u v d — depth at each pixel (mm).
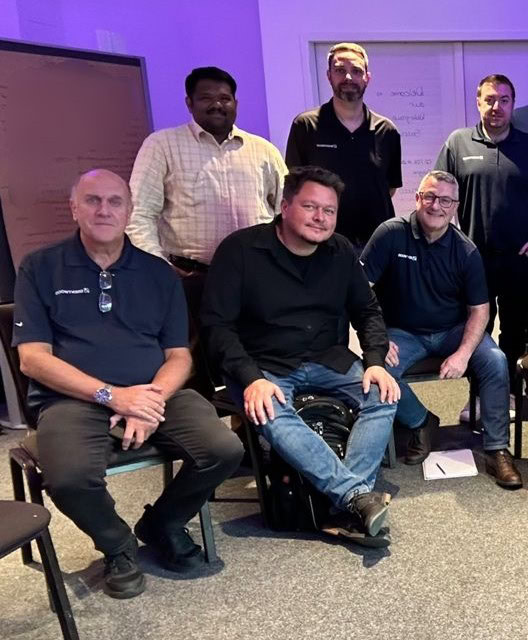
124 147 3469
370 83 4129
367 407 2184
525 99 4316
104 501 1751
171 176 2551
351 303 2420
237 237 2262
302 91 3965
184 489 1876
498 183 2893
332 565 1923
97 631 1703
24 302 1901
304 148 2971
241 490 2465
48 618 1777
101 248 1942
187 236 2588
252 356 2295
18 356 1961
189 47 3980
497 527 2062
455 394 3295
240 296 2246
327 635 1623
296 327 2271
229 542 2094
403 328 2711
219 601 1794
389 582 1819
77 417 1812
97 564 2029
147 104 3588
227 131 2598
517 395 2480
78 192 1909
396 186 3137
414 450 2586
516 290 2996
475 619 1640
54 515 2355
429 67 4164
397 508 2232
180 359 2047
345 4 3928
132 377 1959
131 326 1979
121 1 3793
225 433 1863
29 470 1795
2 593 1904
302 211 2129
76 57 3199
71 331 1920
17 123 2965
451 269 2570
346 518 2074
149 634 1678
